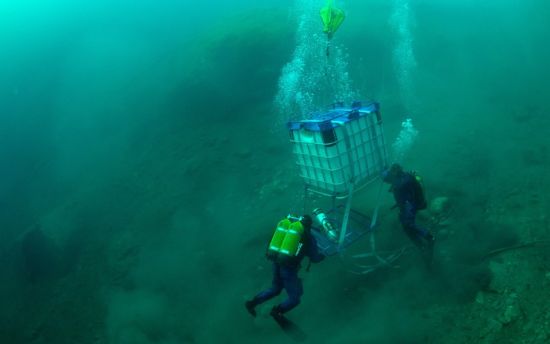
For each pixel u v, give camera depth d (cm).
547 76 828
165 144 1036
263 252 568
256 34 1244
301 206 638
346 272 480
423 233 414
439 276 424
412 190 421
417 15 1305
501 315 353
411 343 365
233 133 967
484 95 834
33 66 2770
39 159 1409
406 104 888
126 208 820
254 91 1104
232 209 704
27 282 697
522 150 603
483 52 1030
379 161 432
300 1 1402
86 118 1534
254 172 796
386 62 1086
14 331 581
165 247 652
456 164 621
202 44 1381
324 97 1017
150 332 481
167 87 1301
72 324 551
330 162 392
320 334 412
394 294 426
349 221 519
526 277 380
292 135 431
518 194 508
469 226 483
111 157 1137
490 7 1272
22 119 1898
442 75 982
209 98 1131
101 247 720
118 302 560
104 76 2373
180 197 780
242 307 482
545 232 429
